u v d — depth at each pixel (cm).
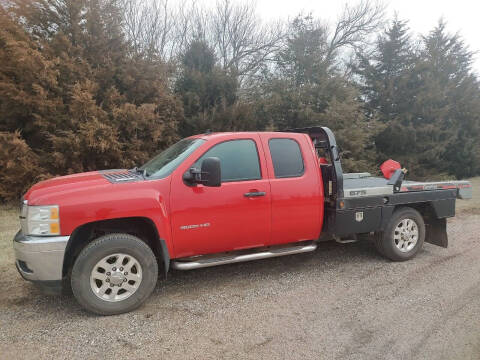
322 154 530
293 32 1658
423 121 1569
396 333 318
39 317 345
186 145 430
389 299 386
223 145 407
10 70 886
